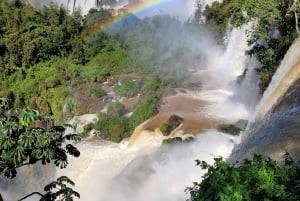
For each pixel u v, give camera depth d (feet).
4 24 139.23
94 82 116.98
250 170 28.45
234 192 26.50
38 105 115.85
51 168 91.30
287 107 53.47
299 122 46.91
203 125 81.87
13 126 27.78
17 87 122.93
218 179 27.84
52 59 130.21
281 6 71.92
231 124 79.92
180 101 95.81
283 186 26.91
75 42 130.93
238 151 57.72
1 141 27.63
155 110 89.56
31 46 127.85
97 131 91.25
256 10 72.43
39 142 28.96
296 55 64.59
